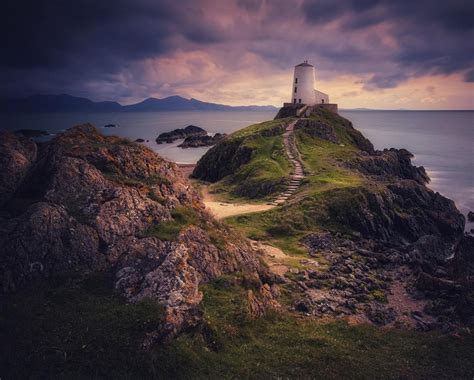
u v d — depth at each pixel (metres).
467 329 28.09
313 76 138.38
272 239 48.66
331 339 25.56
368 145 125.94
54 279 23.06
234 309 25.11
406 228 58.06
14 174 30.53
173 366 19.12
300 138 99.44
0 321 19.81
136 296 22.48
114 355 18.72
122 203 28.20
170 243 26.73
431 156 146.62
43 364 18.06
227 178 79.62
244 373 20.12
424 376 21.67
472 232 63.44
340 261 43.12
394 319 31.52
